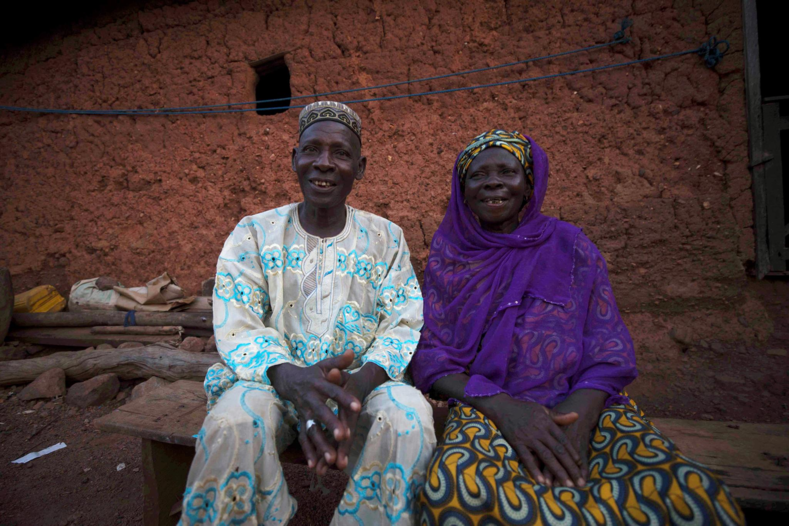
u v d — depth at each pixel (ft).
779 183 9.23
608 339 5.29
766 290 9.51
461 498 3.88
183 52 13.56
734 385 8.80
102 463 8.26
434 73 11.40
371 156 11.76
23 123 15.12
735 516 3.46
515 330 5.49
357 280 5.78
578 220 10.19
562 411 4.79
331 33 12.19
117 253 14.15
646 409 8.93
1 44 15.23
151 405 6.65
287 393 4.57
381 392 4.91
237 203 13.17
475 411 5.00
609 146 10.21
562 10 10.53
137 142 14.01
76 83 14.53
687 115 9.74
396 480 4.39
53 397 10.69
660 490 3.70
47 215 14.87
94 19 14.38
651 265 9.77
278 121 12.60
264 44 12.82
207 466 4.28
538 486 4.09
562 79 10.51
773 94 17.83
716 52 9.41
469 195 6.07
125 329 12.13
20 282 14.87
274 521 4.50
